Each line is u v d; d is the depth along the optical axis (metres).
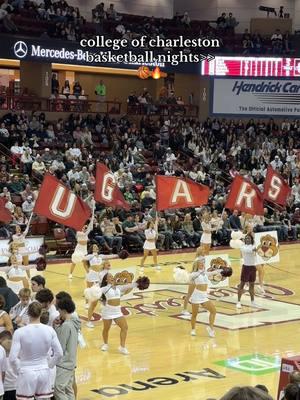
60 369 10.11
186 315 18.30
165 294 20.64
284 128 39.62
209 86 39.25
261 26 42.19
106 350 15.06
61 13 36.62
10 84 36.78
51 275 22.45
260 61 39.12
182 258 26.25
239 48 39.41
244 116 39.44
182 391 12.58
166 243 28.00
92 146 33.69
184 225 28.75
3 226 24.17
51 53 34.59
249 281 19.33
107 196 21.80
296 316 18.64
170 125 37.47
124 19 39.69
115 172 31.30
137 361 14.40
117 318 14.79
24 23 34.72
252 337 16.53
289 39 39.69
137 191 30.39
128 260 25.52
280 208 32.41
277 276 23.97
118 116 38.69
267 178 23.56
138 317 18.12
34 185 29.00
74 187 27.56
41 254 19.09
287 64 39.12
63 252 26.12
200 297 16.33
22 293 10.89
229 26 41.03
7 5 34.59
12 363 8.83
